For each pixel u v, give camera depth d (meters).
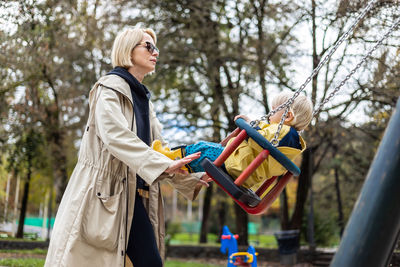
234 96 12.56
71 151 15.00
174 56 12.84
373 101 10.88
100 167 2.31
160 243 2.56
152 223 2.52
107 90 2.38
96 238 2.20
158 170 2.16
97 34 11.84
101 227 2.22
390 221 1.08
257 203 2.13
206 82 14.08
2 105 11.75
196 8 12.51
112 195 2.31
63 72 12.36
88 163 2.35
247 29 12.43
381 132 13.07
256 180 2.17
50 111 14.25
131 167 2.21
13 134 12.78
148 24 12.51
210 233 29.69
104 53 12.39
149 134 2.61
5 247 13.26
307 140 11.84
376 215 1.09
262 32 12.10
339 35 9.86
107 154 2.33
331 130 12.56
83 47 12.08
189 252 16.34
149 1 12.34
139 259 2.39
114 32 12.32
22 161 13.81
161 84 13.66
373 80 9.09
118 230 2.26
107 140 2.25
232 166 2.09
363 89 9.95
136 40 2.56
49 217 16.42
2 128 12.44
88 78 12.57
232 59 12.66
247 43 12.47
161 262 2.47
